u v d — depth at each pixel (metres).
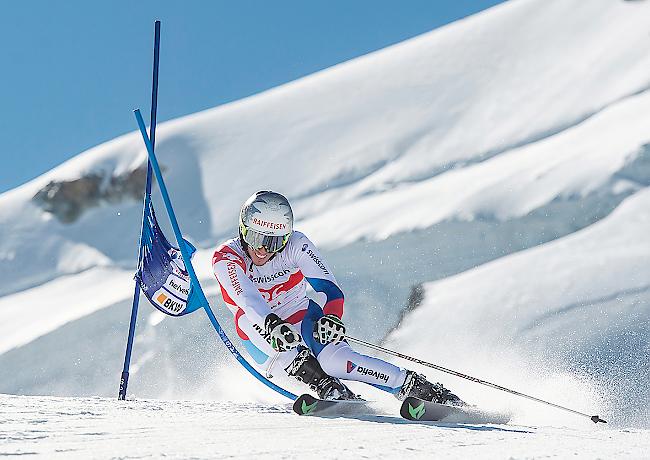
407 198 40.12
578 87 45.66
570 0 54.53
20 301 42.94
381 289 34.66
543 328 25.55
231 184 48.44
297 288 8.22
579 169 35.78
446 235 35.50
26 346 36.34
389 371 7.34
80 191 49.53
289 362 7.77
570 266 28.66
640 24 48.88
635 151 34.97
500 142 43.62
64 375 35.16
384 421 6.63
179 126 54.94
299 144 49.97
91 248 46.84
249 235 7.70
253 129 53.16
